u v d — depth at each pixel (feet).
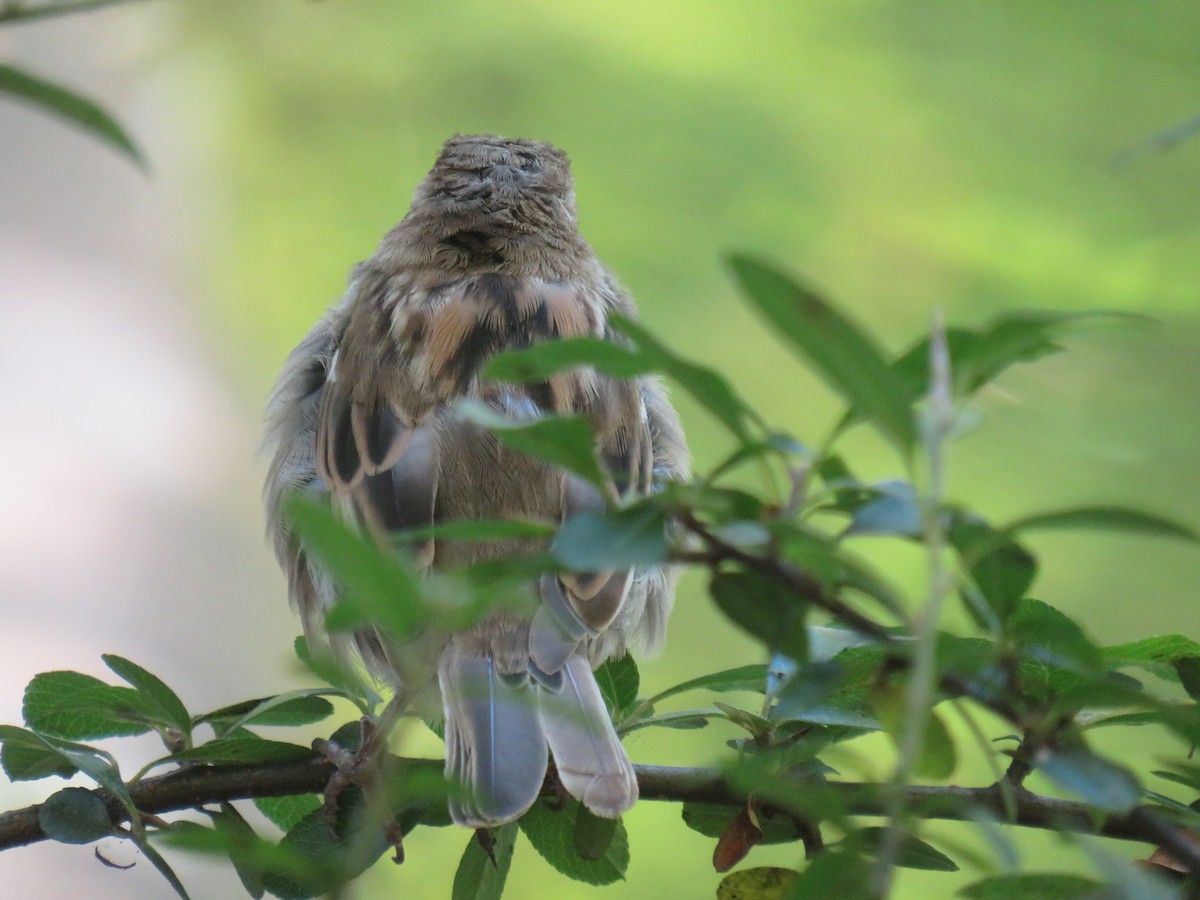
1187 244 47.34
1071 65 52.60
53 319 63.00
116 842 44.86
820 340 10.11
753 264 9.71
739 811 17.92
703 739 33.99
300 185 63.05
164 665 57.41
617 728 19.44
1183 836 14.47
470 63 59.06
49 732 18.65
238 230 63.72
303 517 9.56
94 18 66.08
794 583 11.08
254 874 17.83
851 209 51.98
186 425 61.62
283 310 62.13
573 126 54.65
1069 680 13.32
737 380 50.55
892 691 13.39
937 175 51.75
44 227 64.34
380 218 61.72
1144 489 42.50
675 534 12.12
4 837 17.93
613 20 56.49
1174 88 52.39
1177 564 43.19
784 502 11.32
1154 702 12.62
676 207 52.54
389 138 62.13
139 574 58.80
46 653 55.67
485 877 19.13
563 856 19.77
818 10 55.72
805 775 16.58
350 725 19.79
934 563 10.31
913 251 50.70
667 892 36.27
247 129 64.49
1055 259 48.60
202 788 18.86
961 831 16.84
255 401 61.87
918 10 53.88
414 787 10.66
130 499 60.08
